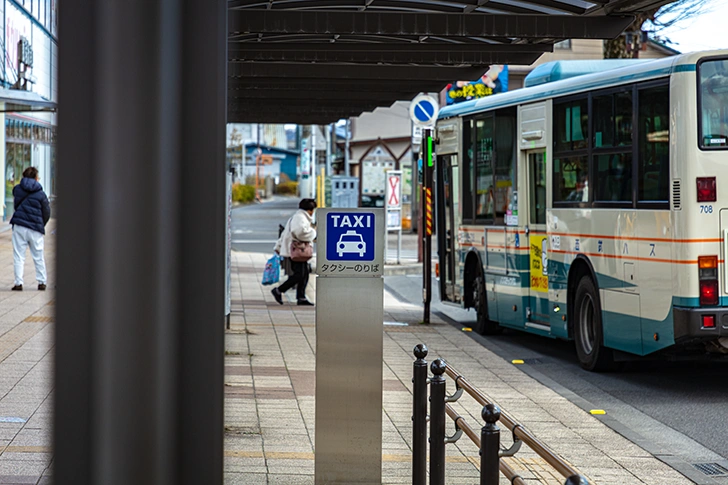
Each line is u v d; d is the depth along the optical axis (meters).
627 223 11.78
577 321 13.12
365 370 6.59
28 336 13.23
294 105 19.81
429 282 17.31
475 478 7.39
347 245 6.58
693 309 10.73
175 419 3.06
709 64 10.87
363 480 6.59
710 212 10.79
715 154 10.80
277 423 9.08
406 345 14.58
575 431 9.34
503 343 15.79
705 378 12.61
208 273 3.07
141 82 2.96
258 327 15.84
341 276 6.58
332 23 11.36
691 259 10.74
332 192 36.97
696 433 9.49
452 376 5.90
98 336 2.98
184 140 3.04
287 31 11.27
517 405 10.48
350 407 6.59
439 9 11.70
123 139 2.96
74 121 2.95
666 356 11.70
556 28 11.70
